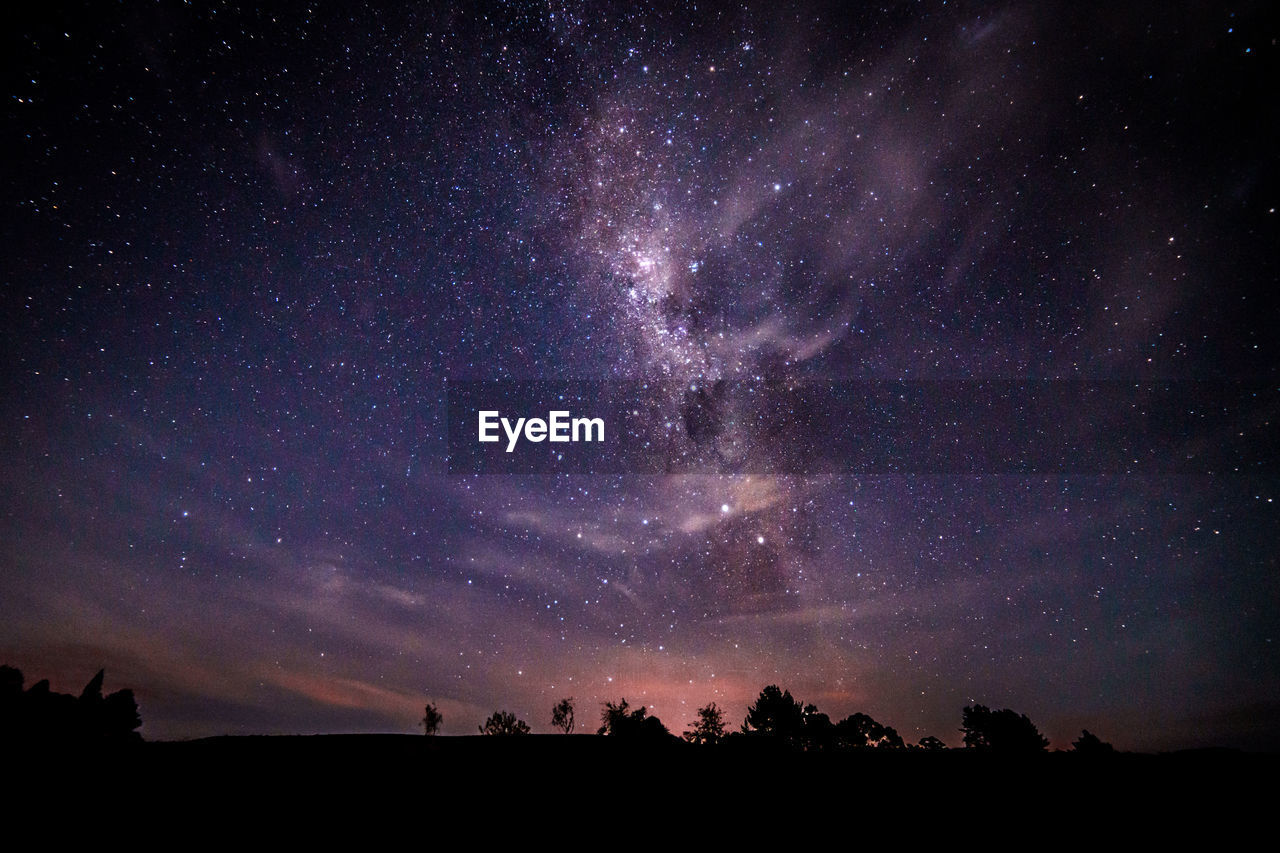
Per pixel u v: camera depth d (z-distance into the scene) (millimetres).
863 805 4539
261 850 3543
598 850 3736
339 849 3611
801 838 3951
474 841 3820
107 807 3936
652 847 3791
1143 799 4477
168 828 3746
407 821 4094
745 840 3914
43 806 3834
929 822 4195
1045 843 3824
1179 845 3738
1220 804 4324
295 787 4590
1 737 4488
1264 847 3676
